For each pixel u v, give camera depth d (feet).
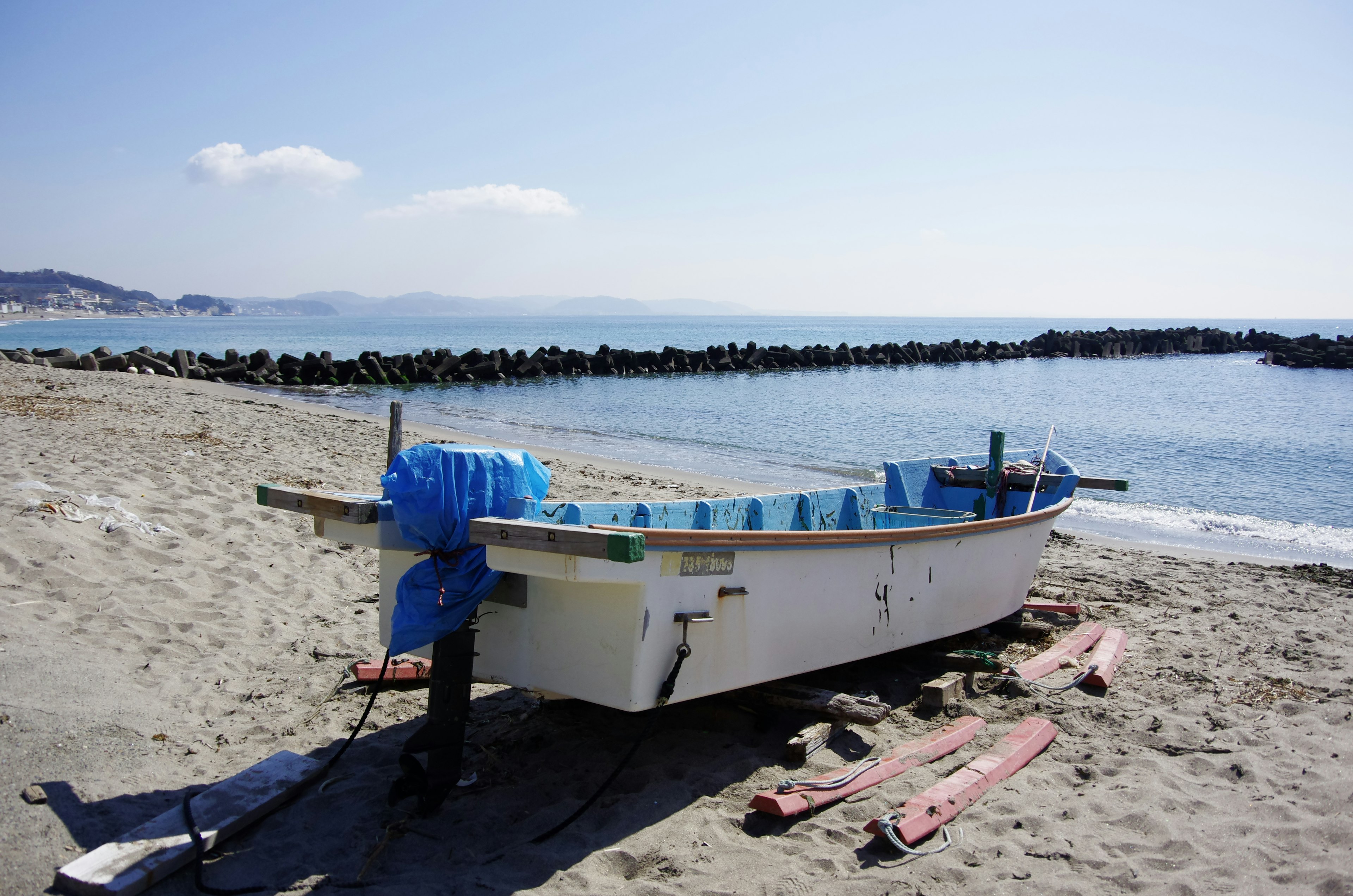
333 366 112.16
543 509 15.43
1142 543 35.27
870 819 12.60
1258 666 19.86
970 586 19.49
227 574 22.24
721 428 73.05
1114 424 78.69
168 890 10.21
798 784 13.03
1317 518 41.55
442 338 327.67
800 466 53.42
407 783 11.98
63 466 29.68
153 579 20.70
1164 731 16.02
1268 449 63.36
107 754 12.91
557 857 11.36
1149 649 20.99
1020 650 20.95
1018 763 14.44
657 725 15.67
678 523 18.21
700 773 13.85
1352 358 160.66
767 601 14.14
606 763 14.21
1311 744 15.38
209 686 16.21
